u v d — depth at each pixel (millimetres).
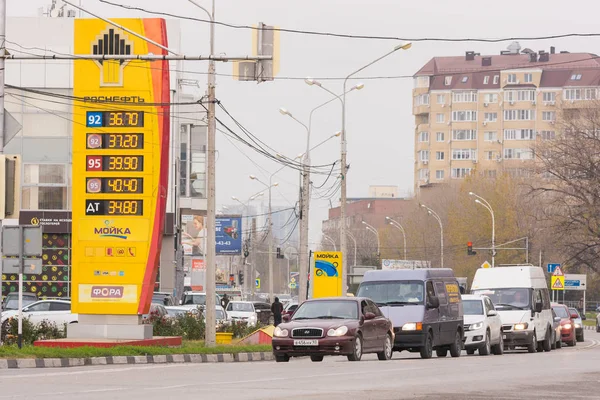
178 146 173250
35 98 150500
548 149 186500
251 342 88625
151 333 81625
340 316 65812
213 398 34688
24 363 56719
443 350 82812
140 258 79938
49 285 151000
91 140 80688
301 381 43906
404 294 74875
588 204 175250
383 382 43688
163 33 80375
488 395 37406
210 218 78750
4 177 60094
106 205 80562
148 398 34625
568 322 115375
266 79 65250
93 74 80688
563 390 40188
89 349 63812
